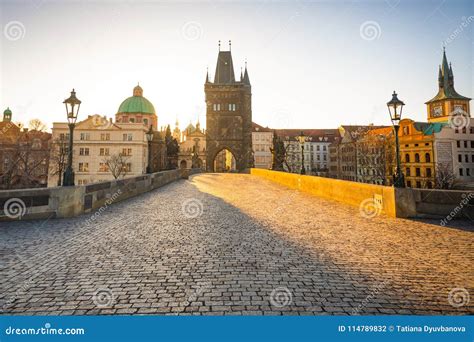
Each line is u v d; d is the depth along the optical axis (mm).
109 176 64438
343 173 79188
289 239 6211
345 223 7848
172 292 3777
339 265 4699
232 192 16125
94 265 4660
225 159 92750
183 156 97562
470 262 4812
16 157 48188
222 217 8719
